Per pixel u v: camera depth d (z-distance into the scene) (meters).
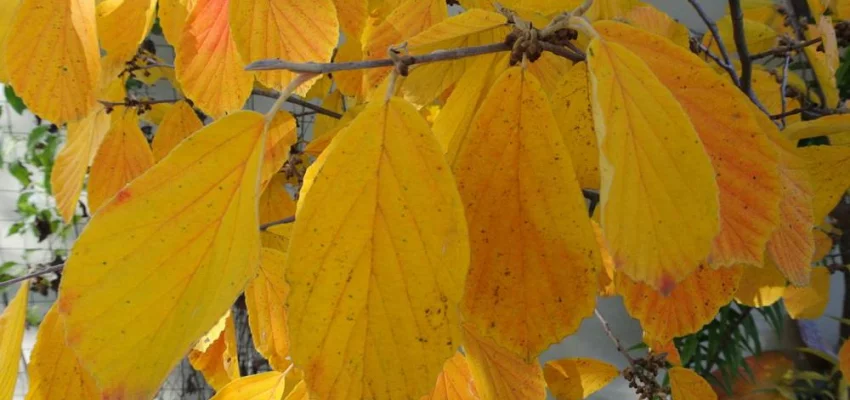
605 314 2.09
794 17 1.05
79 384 0.58
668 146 0.40
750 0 1.09
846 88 1.38
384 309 0.40
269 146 0.74
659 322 0.55
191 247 0.40
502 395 0.56
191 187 0.41
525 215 0.44
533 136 0.44
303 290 0.40
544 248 0.44
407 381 0.41
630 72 0.40
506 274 0.45
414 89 0.61
